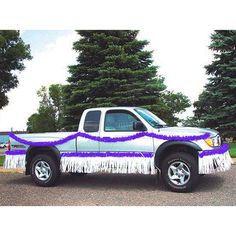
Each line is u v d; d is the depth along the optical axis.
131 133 8.56
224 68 25.72
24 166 9.53
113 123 8.86
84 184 9.49
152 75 25.59
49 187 9.23
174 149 8.36
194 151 8.24
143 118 8.61
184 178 8.11
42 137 9.43
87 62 24.97
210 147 8.02
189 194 7.93
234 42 25.72
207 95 26.36
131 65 25.19
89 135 8.91
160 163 8.37
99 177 10.54
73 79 25.19
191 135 8.06
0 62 27.88
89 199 7.75
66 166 9.04
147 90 25.06
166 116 27.45
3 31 26.67
